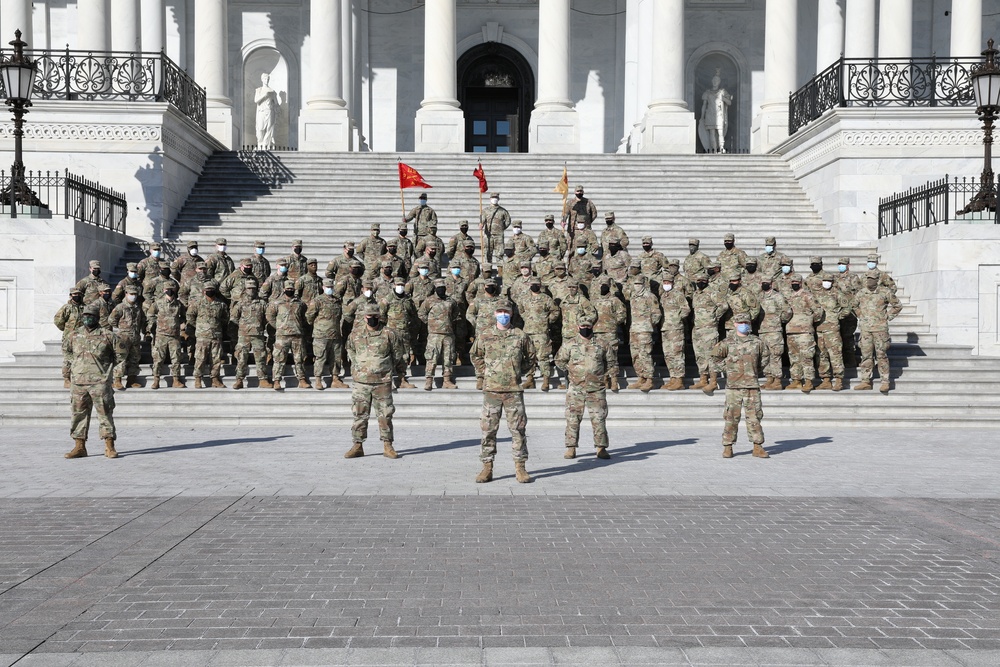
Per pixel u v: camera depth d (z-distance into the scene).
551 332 17.38
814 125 25.28
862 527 8.45
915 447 13.48
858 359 18.28
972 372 17.39
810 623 5.89
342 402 16.11
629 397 16.27
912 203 21.59
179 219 24.41
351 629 5.74
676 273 16.94
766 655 5.35
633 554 7.50
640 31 33.50
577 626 5.81
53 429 15.16
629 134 34.47
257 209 24.95
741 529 8.35
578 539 7.97
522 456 10.58
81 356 12.10
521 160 27.19
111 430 12.19
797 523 8.59
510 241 19.25
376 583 6.68
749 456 12.57
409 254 19.17
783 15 30.62
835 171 24.22
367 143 37.28
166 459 12.06
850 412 16.06
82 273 19.45
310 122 29.92
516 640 5.57
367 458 12.23
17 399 16.28
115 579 6.74
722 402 16.14
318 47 30.14
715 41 37.41
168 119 24.02
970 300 19.05
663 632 5.71
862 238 23.97
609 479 10.77
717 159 27.95
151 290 17.42
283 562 7.20
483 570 7.02
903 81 24.94
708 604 6.25
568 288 16.28
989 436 14.75
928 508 9.24
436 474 11.03
